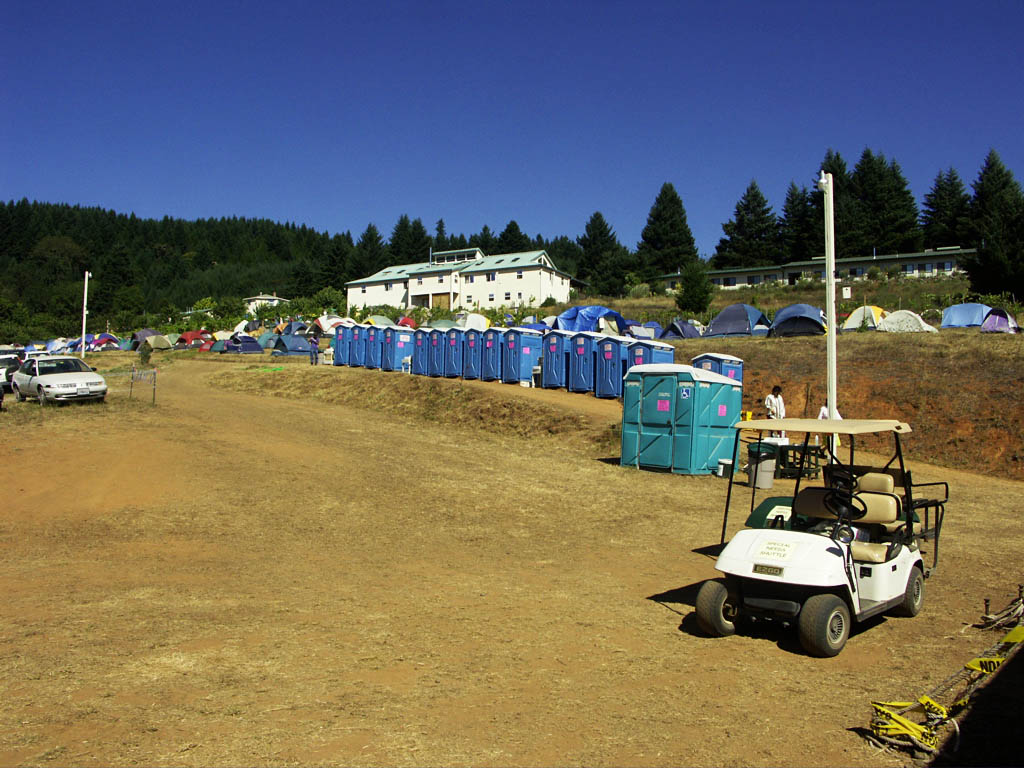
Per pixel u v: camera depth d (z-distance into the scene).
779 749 4.56
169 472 14.11
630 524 12.52
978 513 14.14
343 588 8.47
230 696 5.23
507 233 135.88
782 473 17.27
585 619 7.43
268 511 12.21
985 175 86.62
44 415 19.67
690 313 57.03
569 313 39.38
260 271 177.88
